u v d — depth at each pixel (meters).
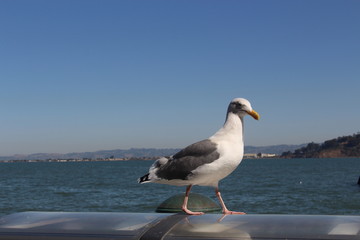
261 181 65.38
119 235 3.30
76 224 3.54
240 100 5.75
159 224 3.44
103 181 68.06
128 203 34.44
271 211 29.17
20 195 42.78
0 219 3.79
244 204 33.16
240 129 5.77
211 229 3.29
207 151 5.60
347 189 47.44
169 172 5.80
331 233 3.09
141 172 114.38
